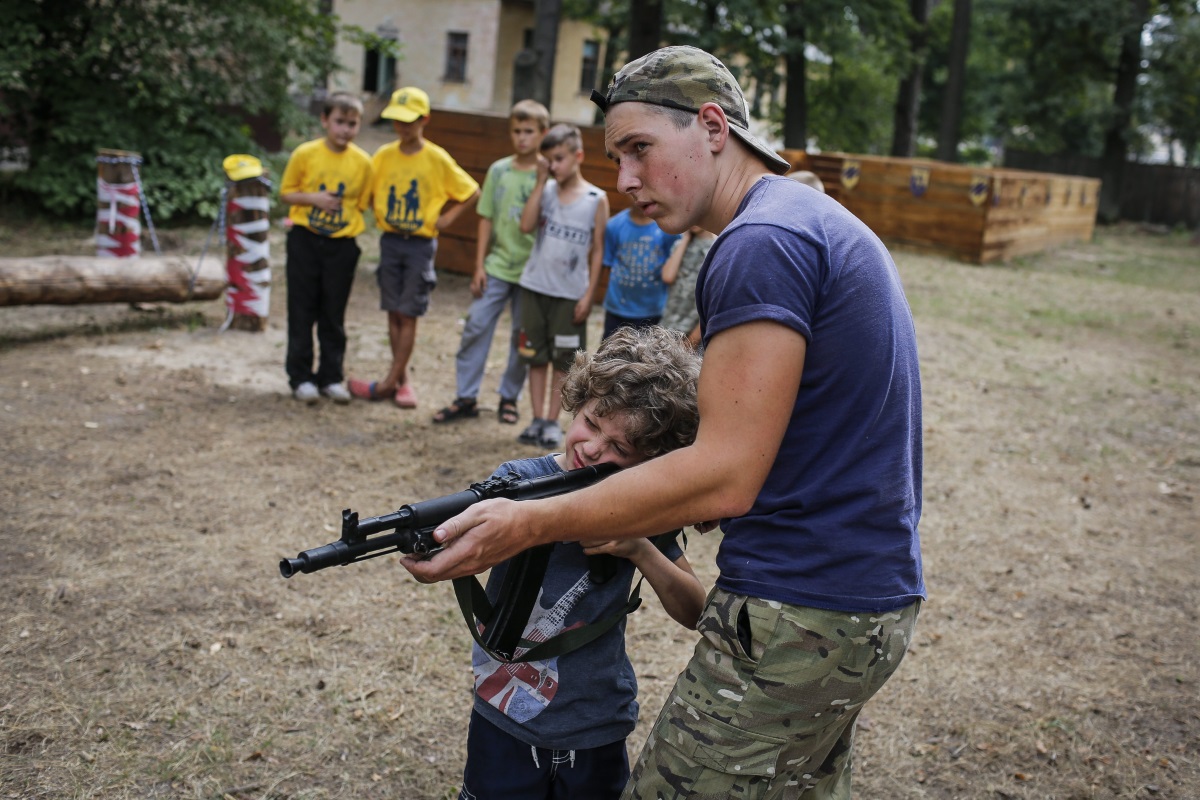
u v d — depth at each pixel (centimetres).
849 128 2761
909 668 375
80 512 432
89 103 1166
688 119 167
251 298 759
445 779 287
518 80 1438
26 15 1129
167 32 1198
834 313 157
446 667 342
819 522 161
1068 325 1123
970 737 332
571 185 529
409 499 478
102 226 905
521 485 164
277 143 1641
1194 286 1545
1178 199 2770
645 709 331
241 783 275
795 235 155
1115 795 307
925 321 1070
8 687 306
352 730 304
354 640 354
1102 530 525
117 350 689
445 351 759
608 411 176
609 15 2284
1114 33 2527
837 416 160
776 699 163
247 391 624
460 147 1030
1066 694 362
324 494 475
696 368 181
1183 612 436
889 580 163
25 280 674
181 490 466
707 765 167
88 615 352
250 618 361
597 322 897
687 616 195
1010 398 783
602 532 156
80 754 279
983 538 502
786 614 160
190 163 1206
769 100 2520
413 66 3058
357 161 579
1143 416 761
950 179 1558
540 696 182
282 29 1305
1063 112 2844
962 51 2553
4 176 1249
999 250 1623
